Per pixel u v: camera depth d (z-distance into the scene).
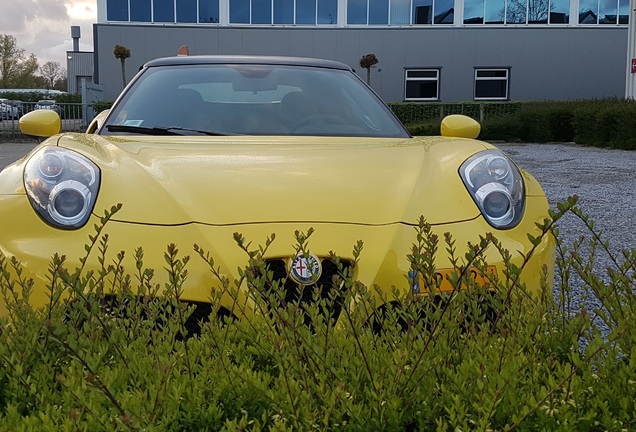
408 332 1.76
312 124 3.57
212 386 1.60
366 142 3.23
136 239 2.29
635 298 1.91
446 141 3.23
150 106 3.62
